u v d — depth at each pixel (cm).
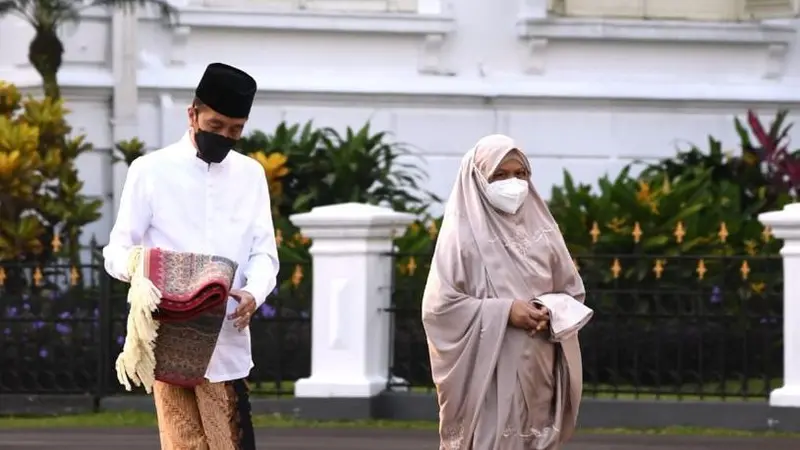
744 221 1952
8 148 1925
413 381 1741
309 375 1764
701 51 2495
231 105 938
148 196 945
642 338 1723
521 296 1054
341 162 2102
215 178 954
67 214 1980
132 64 2308
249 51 2395
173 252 920
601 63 2470
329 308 1712
